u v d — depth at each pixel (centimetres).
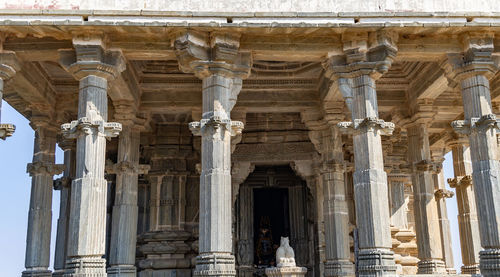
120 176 1861
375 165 1438
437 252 1866
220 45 1448
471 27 1469
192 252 2266
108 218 2425
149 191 2423
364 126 1457
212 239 1365
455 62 1533
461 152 2345
